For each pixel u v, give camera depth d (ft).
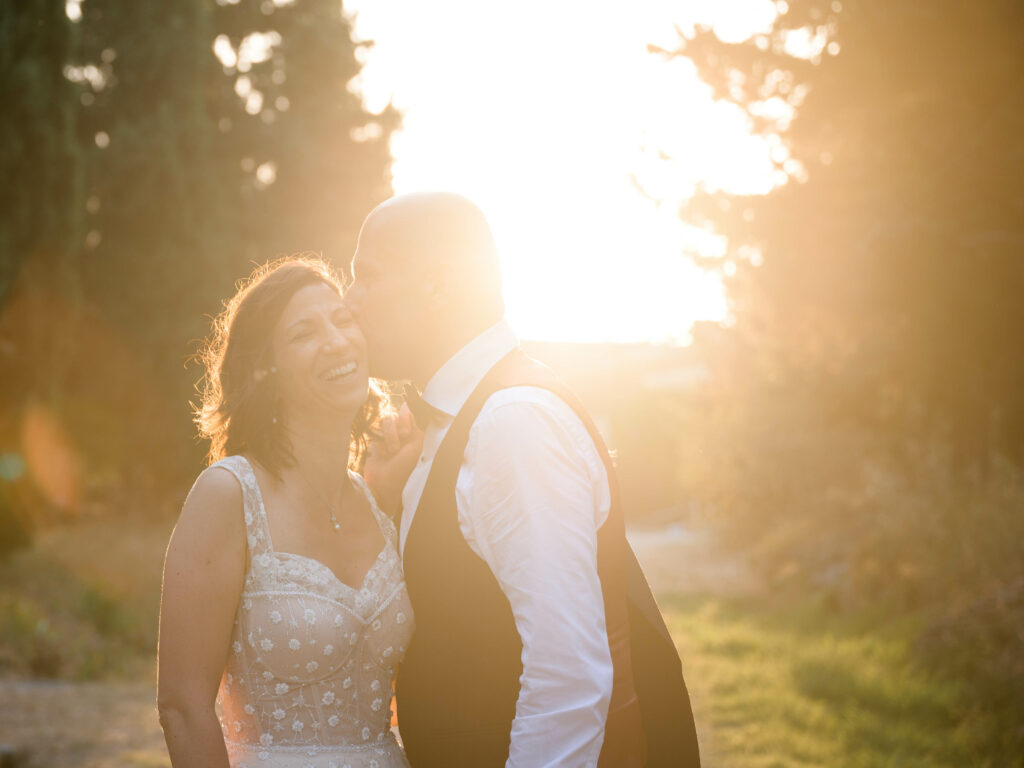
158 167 53.21
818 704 20.17
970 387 35.01
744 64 38.19
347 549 7.43
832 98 35.27
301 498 7.32
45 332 36.52
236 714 7.25
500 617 6.79
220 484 6.97
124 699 22.57
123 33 54.95
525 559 6.43
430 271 7.21
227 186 61.72
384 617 7.27
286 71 67.67
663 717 7.04
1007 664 20.06
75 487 49.39
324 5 68.85
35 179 35.53
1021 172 31.83
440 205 7.34
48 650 25.54
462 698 6.95
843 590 32.24
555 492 6.50
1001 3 30.12
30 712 20.76
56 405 37.40
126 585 33.47
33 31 35.37
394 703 8.68
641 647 7.09
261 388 7.29
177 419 53.67
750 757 16.94
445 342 7.30
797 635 28.48
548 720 6.25
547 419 6.64
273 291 7.31
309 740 7.10
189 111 55.26
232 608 6.91
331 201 66.13
